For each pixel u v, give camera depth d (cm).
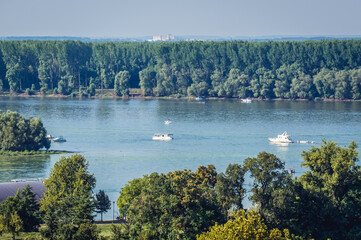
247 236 17988
